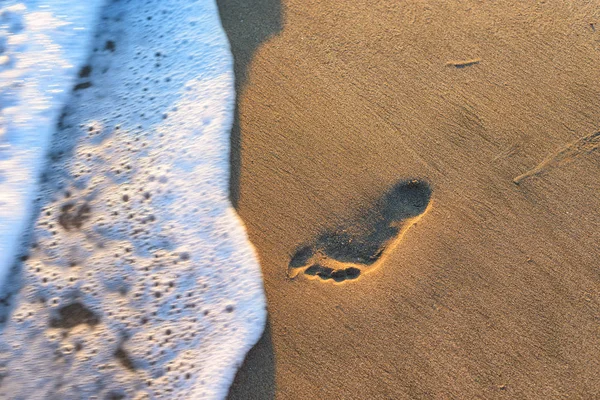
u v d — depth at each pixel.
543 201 2.19
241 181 2.35
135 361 2.08
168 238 2.29
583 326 1.98
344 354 2.00
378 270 2.12
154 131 2.52
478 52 2.53
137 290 2.21
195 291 2.18
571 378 1.91
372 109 2.44
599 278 2.05
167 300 2.18
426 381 1.94
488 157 2.30
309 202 2.28
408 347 1.99
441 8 2.64
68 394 2.04
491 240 2.14
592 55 2.49
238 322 2.10
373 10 2.67
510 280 2.07
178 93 2.60
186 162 2.43
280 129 2.43
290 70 2.56
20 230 2.36
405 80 2.50
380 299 2.07
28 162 2.51
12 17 2.86
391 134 2.38
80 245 2.31
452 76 2.49
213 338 2.09
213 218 2.30
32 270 2.27
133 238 2.31
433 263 2.11
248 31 2.68
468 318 2.02
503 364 1.95
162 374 2.05
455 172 2.28
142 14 2.86
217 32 2.71
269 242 2.22
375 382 1.95
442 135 2.36
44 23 2.85
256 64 2.59
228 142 2.44
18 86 2.69
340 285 2.11
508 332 1.99
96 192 2.42
